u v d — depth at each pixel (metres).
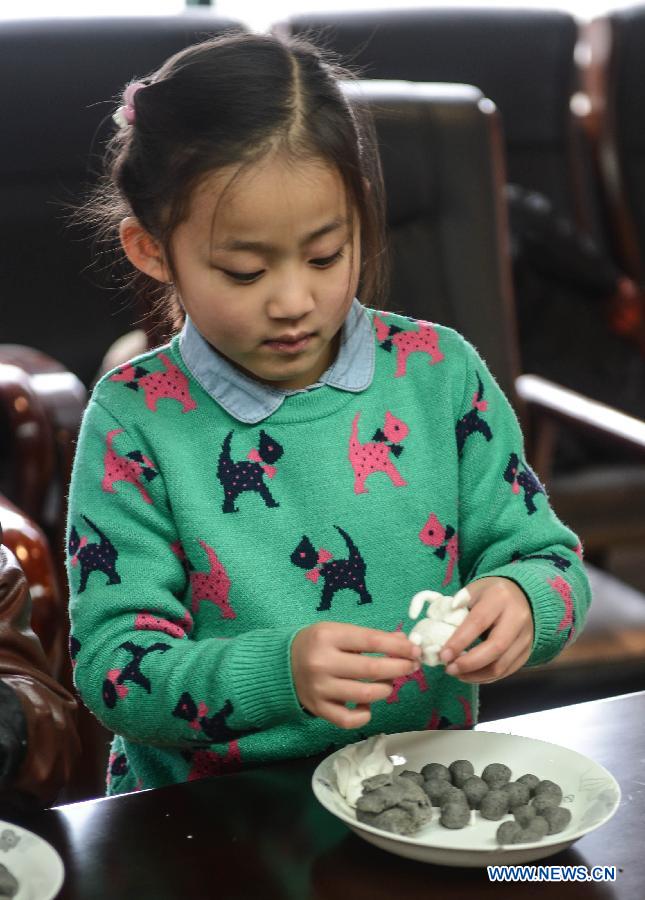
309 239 1.05
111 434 1.22
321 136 1.06
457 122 2.22
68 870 0.94
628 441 2.16
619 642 1.99
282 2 3.69
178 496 1.21
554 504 2.50
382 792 0.95
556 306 2.92
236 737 1.06
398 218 2.21
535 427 2.46
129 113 1.17
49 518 2.12
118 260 1.36
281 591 1.22
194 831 0.99
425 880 0.92
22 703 1.03
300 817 1.01
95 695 1.11
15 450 2.11
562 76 3.15
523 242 2.87
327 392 1.25
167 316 1.35
